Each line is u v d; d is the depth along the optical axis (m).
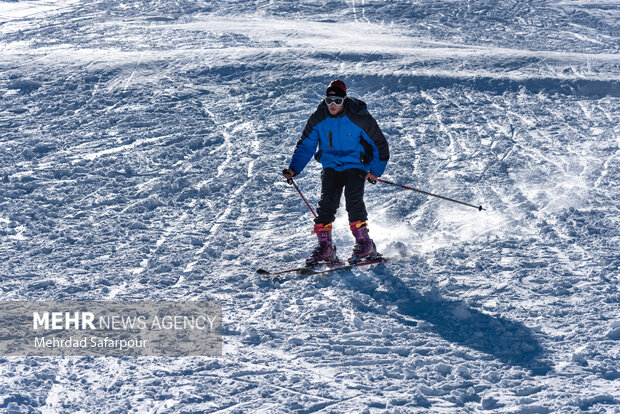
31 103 22.84
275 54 28.28
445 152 18.41
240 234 12.68
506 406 7.02
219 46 32.41
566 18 48.53
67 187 15.05
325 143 11.01
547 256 11.48
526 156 17.91
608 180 15.76
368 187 15.59
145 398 7.09
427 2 51.12
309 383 7.48
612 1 55.03
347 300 9.76
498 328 8.86
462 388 7.41
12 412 6.63
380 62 27.75
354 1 50.75
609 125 21.02
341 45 32.88
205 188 14.98
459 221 13.37
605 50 38.75
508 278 10.58
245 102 23.17
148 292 9.96
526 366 7.90
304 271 10.65
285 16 44.84
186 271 10.79
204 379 7.52
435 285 10.30
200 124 20.62
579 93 25.11
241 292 10.11
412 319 9.24
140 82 25.05
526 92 25.00
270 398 7.15
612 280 10.36
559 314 9.27
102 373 7.61
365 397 7.21
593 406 6.95
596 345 8.33
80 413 6.76
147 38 35.03
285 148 18.53
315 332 8.77
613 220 13.10
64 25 40.47
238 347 8.35
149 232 12.64
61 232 12.39
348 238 12.49
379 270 10.90
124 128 20.06
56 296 9.67
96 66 26.80
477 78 25.91
